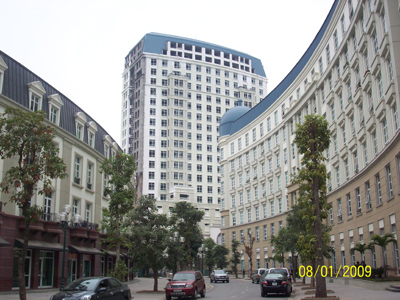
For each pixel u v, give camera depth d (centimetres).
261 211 6269
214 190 11169
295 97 5312
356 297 1925
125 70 12444
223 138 7712
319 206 2127
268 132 6156
